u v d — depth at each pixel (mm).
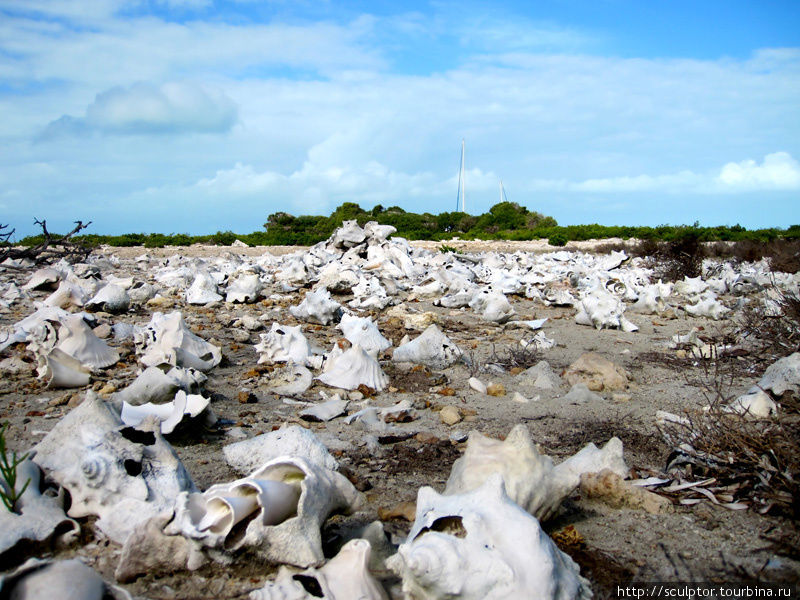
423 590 2684
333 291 12883
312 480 3074
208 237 36656
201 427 5027
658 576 3252
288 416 5672
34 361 6945
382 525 3377
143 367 6832
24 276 13859
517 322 10445
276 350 7273
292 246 34719
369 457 4770
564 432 5406
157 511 3232
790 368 5715
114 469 3322
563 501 3949
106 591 2600
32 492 3250
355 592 2732
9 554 3025
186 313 10312
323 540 3346
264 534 2936
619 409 6098
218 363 7195
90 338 6848
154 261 19953
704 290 13961
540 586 2668
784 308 10141
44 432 4883
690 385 7105
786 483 4020
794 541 3604
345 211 53469
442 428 5477
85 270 14195
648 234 32906
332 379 6645
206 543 2910
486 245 35750
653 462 4730
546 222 54188
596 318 10719
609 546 3551
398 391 6609
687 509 4000
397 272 15352
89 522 3316
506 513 2881
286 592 2754
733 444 4363
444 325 10250
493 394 6559
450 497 3053
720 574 3279
